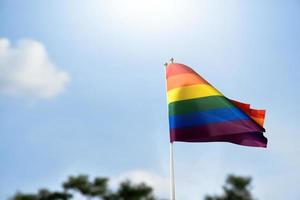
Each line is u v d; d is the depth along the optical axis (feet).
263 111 35.60
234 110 35.42
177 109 36.37
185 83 37.14
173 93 37.11
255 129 34.76
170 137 35.63
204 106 35.91
